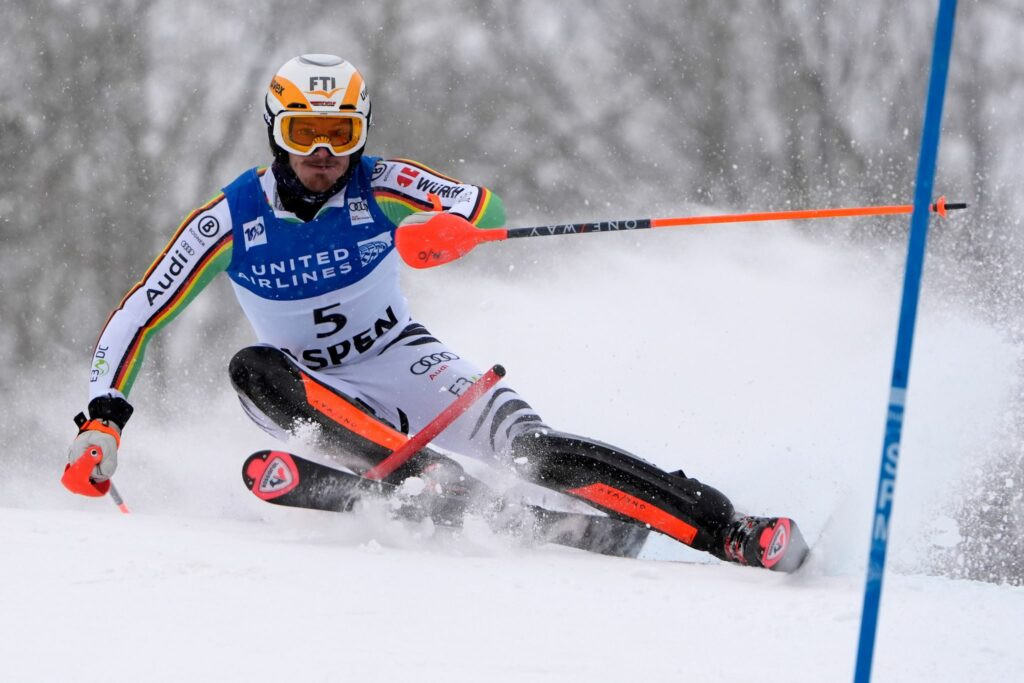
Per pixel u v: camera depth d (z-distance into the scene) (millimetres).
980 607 9953
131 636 8289
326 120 13758
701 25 56000
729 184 54844
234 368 13703
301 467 13086
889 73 54406
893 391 6543
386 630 8656
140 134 53906
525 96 55719
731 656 8305
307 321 15188
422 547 12844
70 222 52125
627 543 13922
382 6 55688
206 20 55219
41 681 7328
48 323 50406
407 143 55375
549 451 13430
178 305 14281
